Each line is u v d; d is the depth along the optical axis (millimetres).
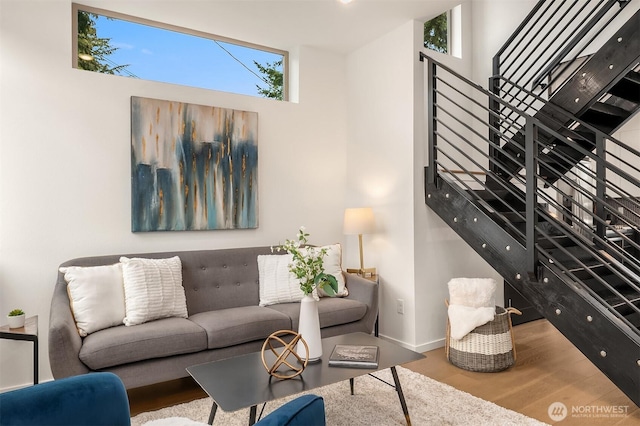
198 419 2406
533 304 2807
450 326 3324
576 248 3303
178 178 3457
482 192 3689
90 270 2756
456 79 4188
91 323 2582
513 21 4355
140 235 3338
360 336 2648
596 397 2682
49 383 1239
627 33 3002
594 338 2496
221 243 3711
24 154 2902
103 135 3191
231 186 3705
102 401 1286
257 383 1921
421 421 2350
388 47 3896
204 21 3600
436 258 3779
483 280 3340
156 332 2537
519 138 3926
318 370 2080
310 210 4199
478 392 2779
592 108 3295
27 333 2445
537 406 2561
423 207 3697
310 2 3297
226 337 2736
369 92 4125
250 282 3535
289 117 4078
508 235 2977
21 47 2900
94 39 3354
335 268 3615
